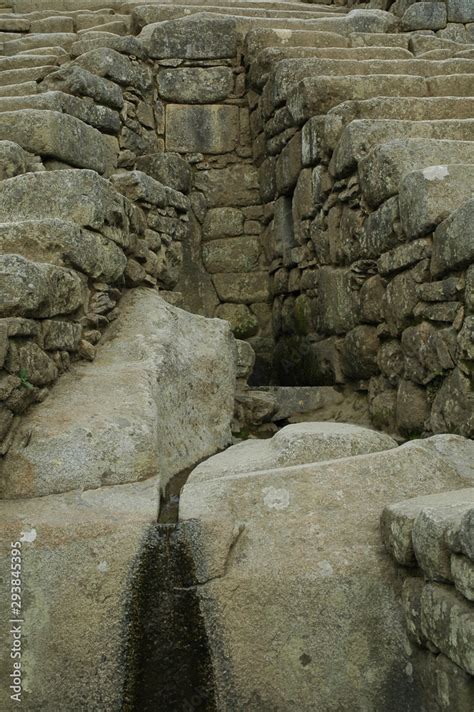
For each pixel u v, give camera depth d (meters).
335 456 3.67
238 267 7.16
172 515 3.28
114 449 3.43
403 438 4.45
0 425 3.30
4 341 3.32
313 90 5.80
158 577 2.99
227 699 2.90
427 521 2.75
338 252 5.36
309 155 5.70
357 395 5.23
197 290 7.12
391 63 6.44
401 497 3.28
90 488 3.33
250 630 2.94
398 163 4.59
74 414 3.58
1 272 3.53
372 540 3.11
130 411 3.65
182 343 4.66
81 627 2.92
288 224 6.47
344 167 5.11
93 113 6.28
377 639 2.96
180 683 2.91
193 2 8.85
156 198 5.37
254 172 7.26
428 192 4.14
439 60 6.64
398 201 4.46
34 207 4.32
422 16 7.79
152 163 6.75
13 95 6.39
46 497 3.27
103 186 4.45
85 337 4.22
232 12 8.23
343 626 2.96
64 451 3.38
